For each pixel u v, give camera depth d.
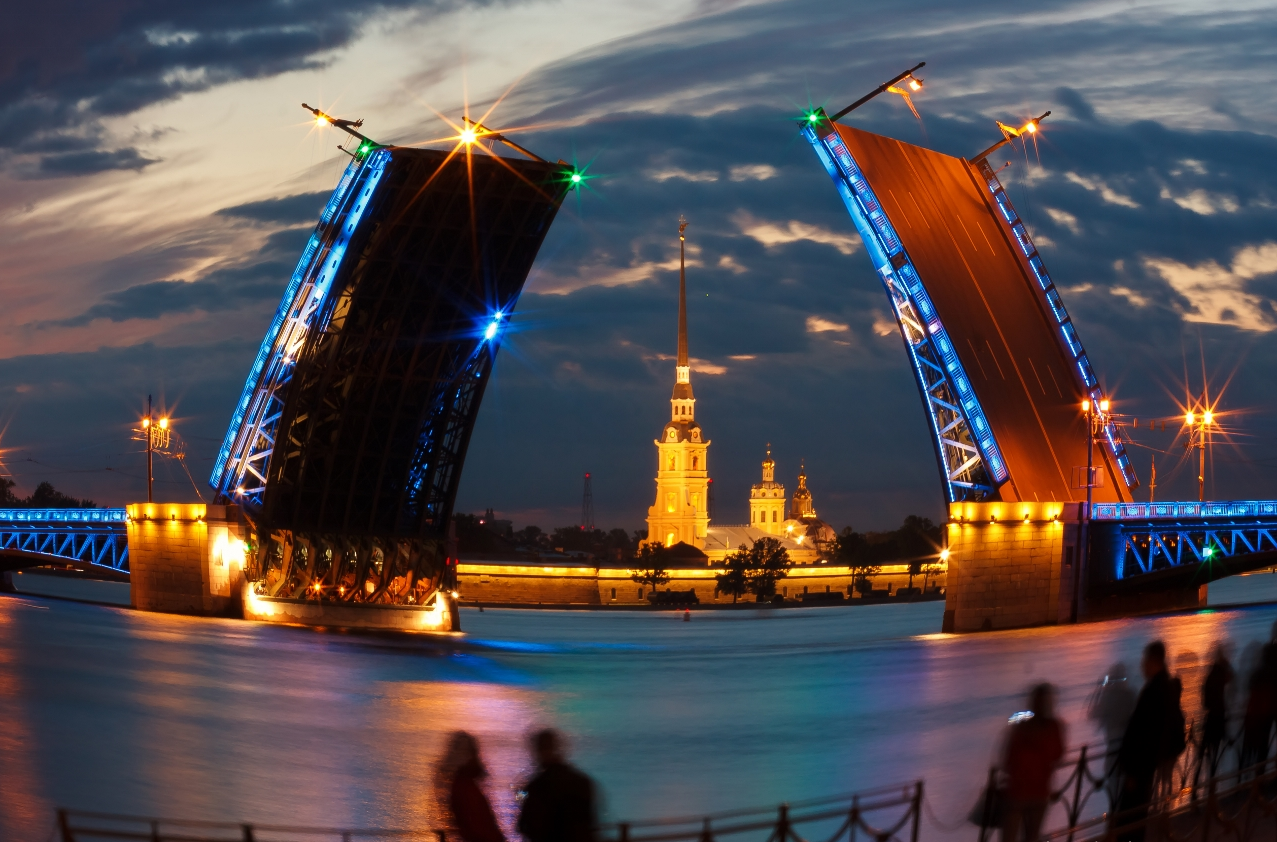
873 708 64.00
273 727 56.47
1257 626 100.12
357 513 95.88
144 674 72.69
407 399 91.19
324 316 86.00
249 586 104.06
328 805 40.12
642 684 78.31
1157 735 21.28
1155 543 111.50
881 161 96.00
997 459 100.50
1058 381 107.00
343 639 93.75
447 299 86.44
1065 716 50.94
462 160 78.69
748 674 83.88
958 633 101.38
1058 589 105.88
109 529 121.12
